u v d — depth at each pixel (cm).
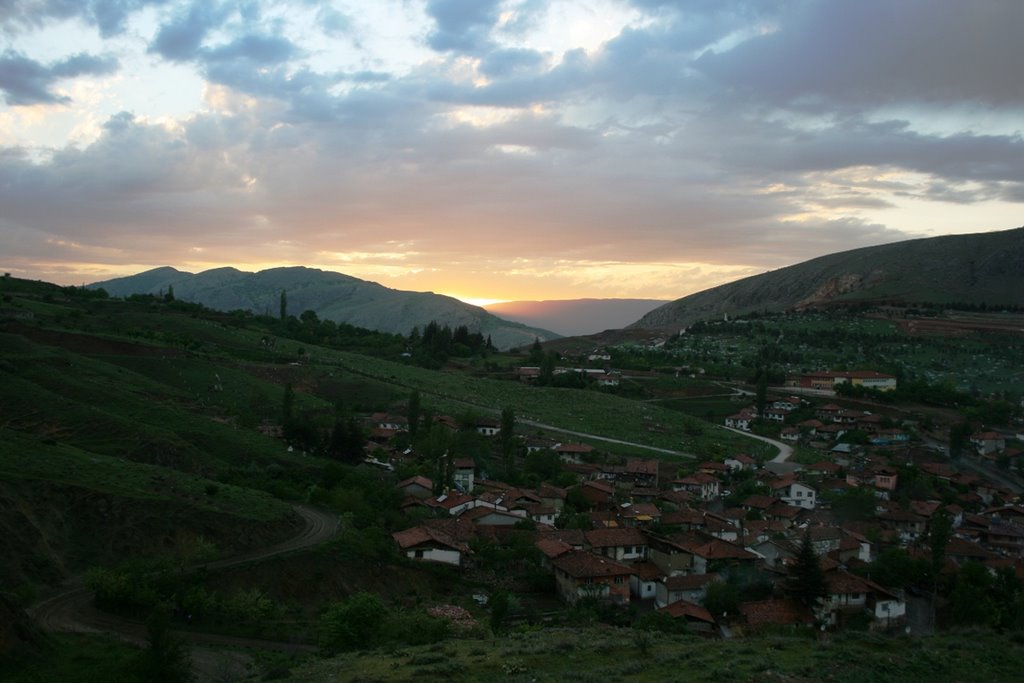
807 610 7131
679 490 13525
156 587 6322
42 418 10575
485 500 11056
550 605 7744
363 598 5753
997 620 7031
